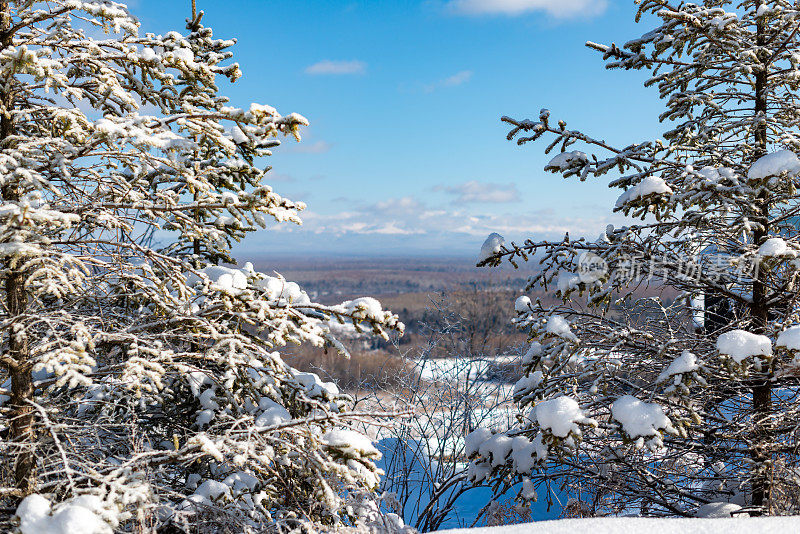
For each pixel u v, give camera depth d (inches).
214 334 164.9
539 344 237.6
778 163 196.5
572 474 241.0
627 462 229.0
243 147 191.2
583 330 235.8
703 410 232.7
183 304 171.0
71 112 138.3
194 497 154.0
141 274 181.8
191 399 203.3
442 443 382.3
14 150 142.5
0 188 138.9
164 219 167.0
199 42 216.7
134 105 157.6
